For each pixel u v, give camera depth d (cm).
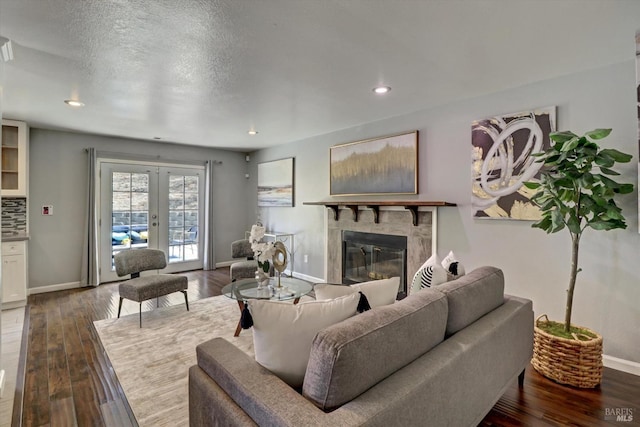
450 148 338
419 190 366
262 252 309
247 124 428
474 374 155
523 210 287
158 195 568
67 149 482
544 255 278
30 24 188
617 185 215
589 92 254
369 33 198
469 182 324
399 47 216
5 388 226
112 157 518
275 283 335
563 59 236
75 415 198
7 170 416
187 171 601
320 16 180
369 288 179
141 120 407
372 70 254
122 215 532
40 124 432
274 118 397
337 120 407
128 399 214
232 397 122
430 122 355
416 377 123
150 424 190
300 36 202
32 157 455
